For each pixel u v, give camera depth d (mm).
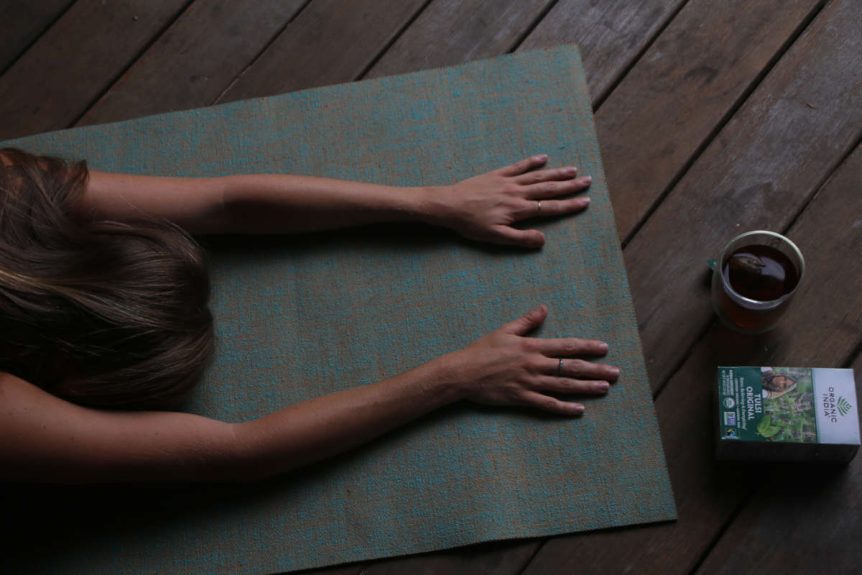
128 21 1560
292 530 1260
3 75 1551
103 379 1151
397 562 1249
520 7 1514
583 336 1314
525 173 1383
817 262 1339
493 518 1244
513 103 1447
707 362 1310
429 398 1249
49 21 1564
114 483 1276
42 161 1229
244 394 1330
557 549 1241
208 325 1229
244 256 1396
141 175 1338
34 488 1299
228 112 1488
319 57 1523
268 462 1207
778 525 1230
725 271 1263
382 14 1533
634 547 1235
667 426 1285
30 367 1150
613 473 1254
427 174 1425
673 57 1462
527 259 1356
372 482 1270
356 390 1247
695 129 1421
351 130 1459
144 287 1138
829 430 1177
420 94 1469
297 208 1322
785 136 1404
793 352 1302
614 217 1377
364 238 1388
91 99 1530
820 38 1448
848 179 1374
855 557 1212
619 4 1498
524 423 1276
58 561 1263
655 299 1346
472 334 1334
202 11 1559
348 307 1359
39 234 1127
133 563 1257
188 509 1276
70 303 1103
